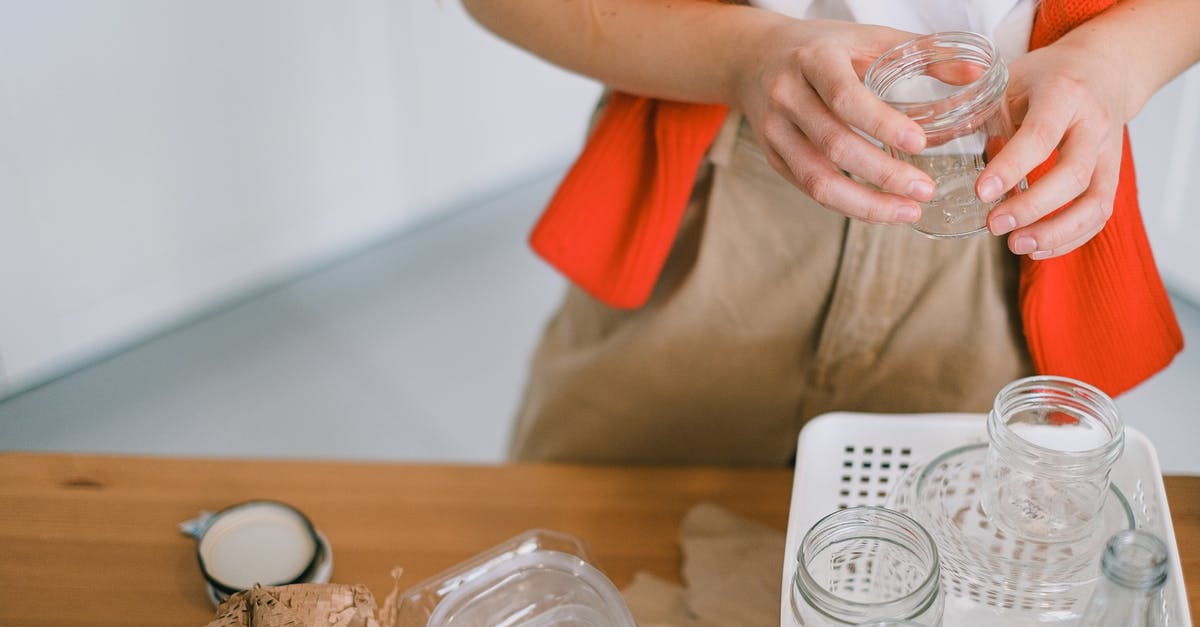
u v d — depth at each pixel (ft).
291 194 6.64
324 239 7.01
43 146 5.54
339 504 2.61
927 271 2.72
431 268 7.20
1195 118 5.68
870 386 2.98
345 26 6.15
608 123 2.78
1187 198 6.00
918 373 2.92
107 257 6.13
